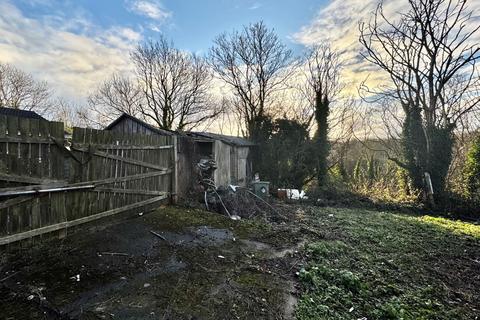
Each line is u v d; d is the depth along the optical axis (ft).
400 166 30.42
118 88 59.57
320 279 9.73
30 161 10.64
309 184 37.11
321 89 37.96
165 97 59.26
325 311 7.70
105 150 14.35
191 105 59.52
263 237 14.73
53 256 10.29
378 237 15.83
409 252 13.56
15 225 10.14
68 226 12.26
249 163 37.40
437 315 8.15
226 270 10.19
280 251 12.67
